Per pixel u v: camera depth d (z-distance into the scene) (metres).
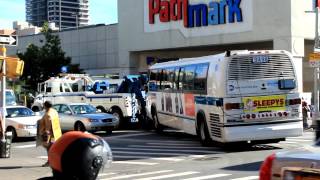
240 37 38.09
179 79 22.64
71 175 6.54
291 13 35.78
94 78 38.28
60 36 59.59
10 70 16.17
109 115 26.48
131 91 29.72
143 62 46.44
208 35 39.91
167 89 24.41
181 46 41.69
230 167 14.53
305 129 27.50
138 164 16.14
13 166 15.57
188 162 16.08
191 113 21.20
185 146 20.38
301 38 36.28
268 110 18.23
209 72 19.14
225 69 18.11
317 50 27.36
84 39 56.78
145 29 44.25
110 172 14.61
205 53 47.75
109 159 6.88
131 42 45.41
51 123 14.57
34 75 52.41
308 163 5.43
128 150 19.73
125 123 29.70
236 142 19.08
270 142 19.64
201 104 19.97
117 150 19.80
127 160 17.11
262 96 18.23
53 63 52.19
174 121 23.62
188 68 21.53
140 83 29.64
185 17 41.19
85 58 56.75
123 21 45.97
